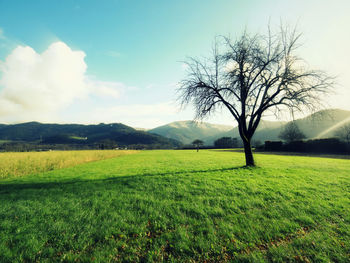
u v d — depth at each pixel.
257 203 5.36
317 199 5.61
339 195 5.96
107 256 3.04
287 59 12.33
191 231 3.82
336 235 3.54
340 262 2.80
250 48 12.87
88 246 3.35
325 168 11.73
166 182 8.37
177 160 20.52
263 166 12.96
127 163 18.52
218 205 5.28
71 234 3.73
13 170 13.55
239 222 4.20
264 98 12.56
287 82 11.90
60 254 3.14
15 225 4.18
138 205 5.39
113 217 4.53
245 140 13.30
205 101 13.65
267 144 43.09
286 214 4.56
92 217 4.57
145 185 7.88
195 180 8.67
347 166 12.75
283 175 9.42
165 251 3.18
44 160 17.94
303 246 3.22
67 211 4.97
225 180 8.48
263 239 3.50
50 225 4.14
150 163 17.75
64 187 7.84
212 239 3.47
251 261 2.86
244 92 13.11
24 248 3.27
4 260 2.99
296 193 6.29
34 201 5.89
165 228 3.94
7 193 7.04
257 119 12.94
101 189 7.36
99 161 22.61
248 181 8.18
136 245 3.35
